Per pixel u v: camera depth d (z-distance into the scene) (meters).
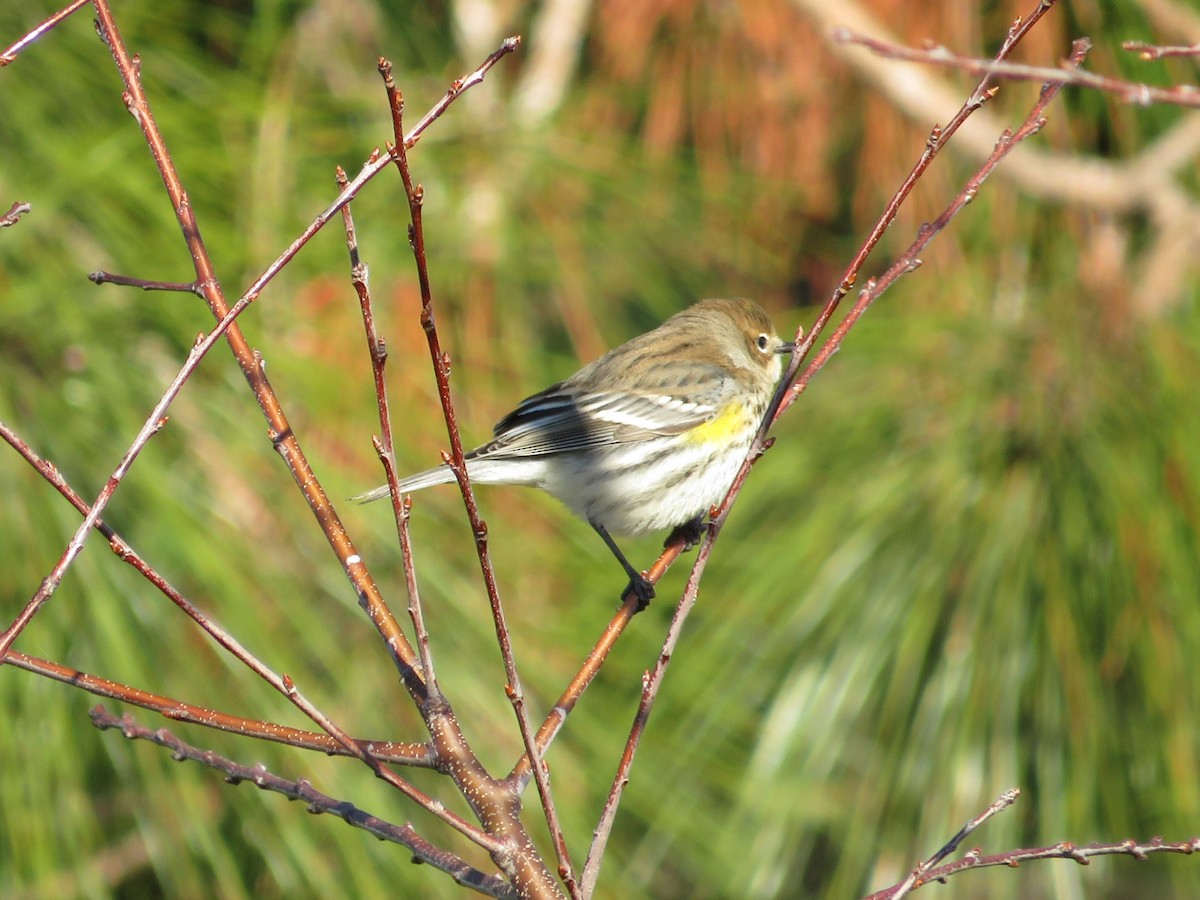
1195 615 8.82
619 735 9.88
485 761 9.25
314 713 5.47
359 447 9.58
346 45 12.42
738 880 9.98
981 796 9.09
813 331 6.37
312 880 8.80
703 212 12.58
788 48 12.41
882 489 9.49
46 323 8.82
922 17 11.39
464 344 11.05
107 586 8.48
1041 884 12.50
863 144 12.65
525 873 5.54
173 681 8.65
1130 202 10.09
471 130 11.65
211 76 10.03
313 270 9.95
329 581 9.13
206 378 9.05
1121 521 8.88
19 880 8.26
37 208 8.85
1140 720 9.08
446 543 9.77
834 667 9.34
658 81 12.80
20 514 8.43
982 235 10.44
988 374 9.64
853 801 10.07
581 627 10.09
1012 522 9.14
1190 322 9.61
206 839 8.65
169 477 8.75
